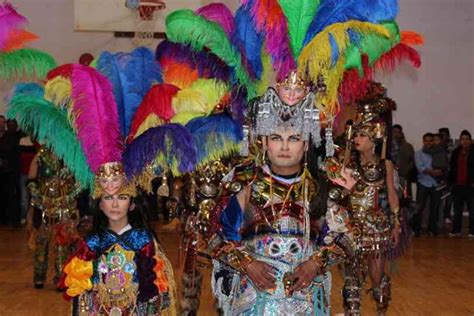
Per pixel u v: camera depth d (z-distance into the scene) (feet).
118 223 13.14
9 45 12.92
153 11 49.83
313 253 11.70
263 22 12.07
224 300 12.09
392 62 13.35
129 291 12.93
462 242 42.78
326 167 12.05
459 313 22.47
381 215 18.22
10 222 45.21
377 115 18.26
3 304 22.17
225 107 13.42
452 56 53.16
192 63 13.79
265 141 11.85
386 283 18.95
